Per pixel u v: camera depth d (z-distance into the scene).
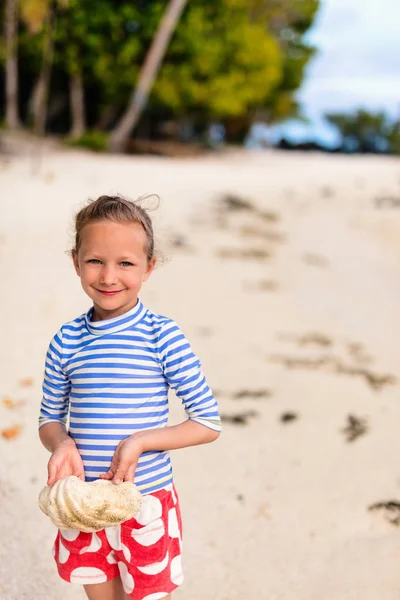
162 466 2.15
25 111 23.62
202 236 9.34
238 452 4.08
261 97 24.95
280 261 8.75
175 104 21.44
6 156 14.52
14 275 7.01
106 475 2.04
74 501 1.91
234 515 3.45
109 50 19.53
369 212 11.93
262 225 10.36
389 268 9.02
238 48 21.97
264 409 4.68
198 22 20.22
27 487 3.55
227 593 2.89
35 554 3.04
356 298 7.65
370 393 5.05
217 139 32.12
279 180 13.92
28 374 4.92
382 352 6.02
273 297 7.38
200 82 21.66
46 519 3.31
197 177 13.41
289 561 3.12
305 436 4.32
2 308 6.14
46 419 2.22
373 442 4.29
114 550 2.13
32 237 8.30
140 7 19.50
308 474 3.87
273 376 5.29
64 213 9.44
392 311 7.29
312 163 20.47
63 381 2.16
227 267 8.20
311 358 5.73
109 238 2.03
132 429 2.07
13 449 3.89
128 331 2.09
